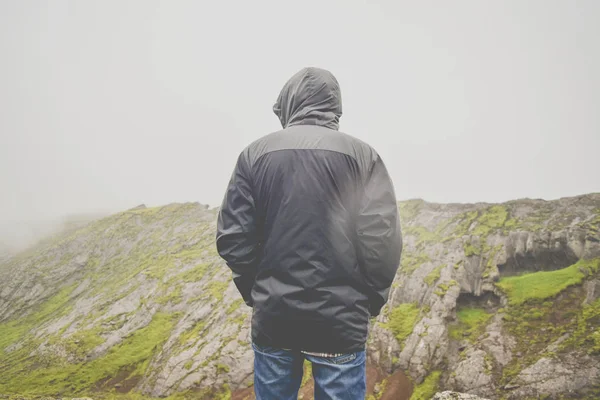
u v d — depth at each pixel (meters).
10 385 47.12
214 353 43.62
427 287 43.28
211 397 38.12
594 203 46.44
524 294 36.81
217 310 53.75
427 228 58.19
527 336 31.84
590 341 27.75
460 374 30.50
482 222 52.91
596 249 37.97
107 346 53.56
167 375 42.22
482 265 44.16
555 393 24.88
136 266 86.38
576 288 34.56
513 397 26.12
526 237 44.69
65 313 75.25
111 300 69.75
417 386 31.39
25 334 70.81
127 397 40.66
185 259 78.06
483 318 37.16
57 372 49.12
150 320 58.41
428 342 35.44
